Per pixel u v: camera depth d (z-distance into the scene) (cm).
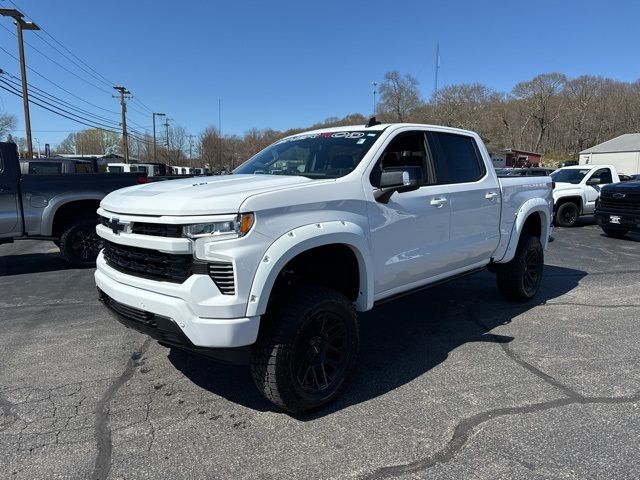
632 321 527
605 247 1050
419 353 441
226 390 370
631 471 268
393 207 387
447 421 323
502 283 584
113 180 820
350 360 353
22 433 311
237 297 289
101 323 525
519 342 466
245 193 304
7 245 1079
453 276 477
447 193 445
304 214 323
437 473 269
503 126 9069
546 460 279
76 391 368
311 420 327
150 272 314
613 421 320
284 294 324
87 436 308
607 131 9375
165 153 7744
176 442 301
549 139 9712
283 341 309
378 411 338
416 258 414
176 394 364
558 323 522
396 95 6912
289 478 267
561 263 860
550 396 355
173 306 295
